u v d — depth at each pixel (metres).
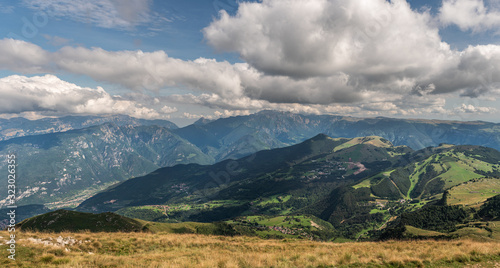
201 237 42.81
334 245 37.97
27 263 20.48
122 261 22.73
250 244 37.56
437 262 22.41
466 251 25.61
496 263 21.75
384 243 40.22
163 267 19.59
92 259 22.38
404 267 21.00
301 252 28.33
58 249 25.05
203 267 19.47
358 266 21.12
